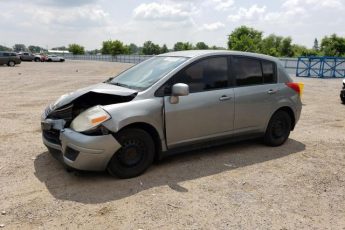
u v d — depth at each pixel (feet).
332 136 23.07
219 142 17.46
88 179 14.58
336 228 11.30
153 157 15.39
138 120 14.32
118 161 14.38
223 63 17.35
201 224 11.24
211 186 14.24
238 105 17.51
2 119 26.14
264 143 20.04
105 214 11.76
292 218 11.83
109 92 14.62
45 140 15.47
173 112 15.30
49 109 16.10
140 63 18.85
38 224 11.09
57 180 14.47
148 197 13.07
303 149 19.83
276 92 19.22
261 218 11.75
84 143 13.37
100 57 285.43
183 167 16.28
